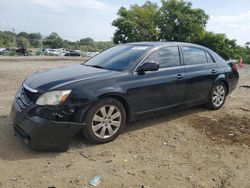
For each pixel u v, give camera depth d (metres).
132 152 4.75
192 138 5.41
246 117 6.80
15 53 43.91
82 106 4.61
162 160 4.53
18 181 3.79
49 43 102.81
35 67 16.48
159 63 5.75
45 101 4.43
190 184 3.92
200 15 46.22
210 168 4.36
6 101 7.40
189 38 46.38
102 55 6.24
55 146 4.52
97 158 4.48
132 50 5.86
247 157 4.77
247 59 42.31
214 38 45.72
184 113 6.81
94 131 4.82
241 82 12.77
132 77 5.23
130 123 5.97
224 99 7.34
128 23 44.09
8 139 4.96
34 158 4.39
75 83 4.67
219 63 7.10
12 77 11.38
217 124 6.20
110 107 4.95
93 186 3.76
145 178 4.00
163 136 5.44
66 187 3.71
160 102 5.70
